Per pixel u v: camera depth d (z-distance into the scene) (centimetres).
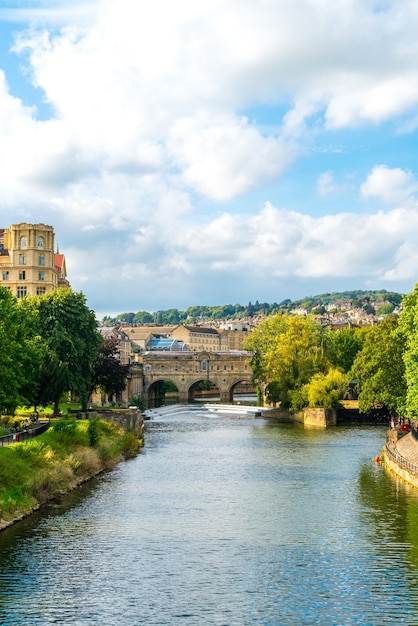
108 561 4638
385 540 5125
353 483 7219
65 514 5834
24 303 10619
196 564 4600
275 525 5538
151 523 5581
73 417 9256
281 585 4234
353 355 17038
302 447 10250
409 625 3678
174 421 14925
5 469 5956
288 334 15438
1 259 13800
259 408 17175
